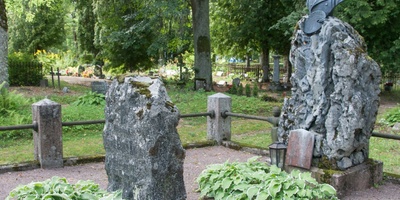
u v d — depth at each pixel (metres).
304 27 6.46
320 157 6.16
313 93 6.30
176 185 4.95
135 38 25.72
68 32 44.19
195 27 22.12
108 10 26.05
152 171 4.73
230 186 5.34
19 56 23.27
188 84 22.45
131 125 4.96
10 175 7.00
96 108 14.19
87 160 7.93
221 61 54.78
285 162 6.46
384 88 23.64
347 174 5.94
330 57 6.07
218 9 28.50
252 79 33.62
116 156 5.27
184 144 9.10
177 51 26.89
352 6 17.73
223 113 9.41
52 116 7.49
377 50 19.86
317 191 4.95
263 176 5.19
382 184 6.54
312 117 6.27
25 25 34.41
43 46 35.47
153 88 4.95
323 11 6.22
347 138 5.86
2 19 14.66
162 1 20.05
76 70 38.62
